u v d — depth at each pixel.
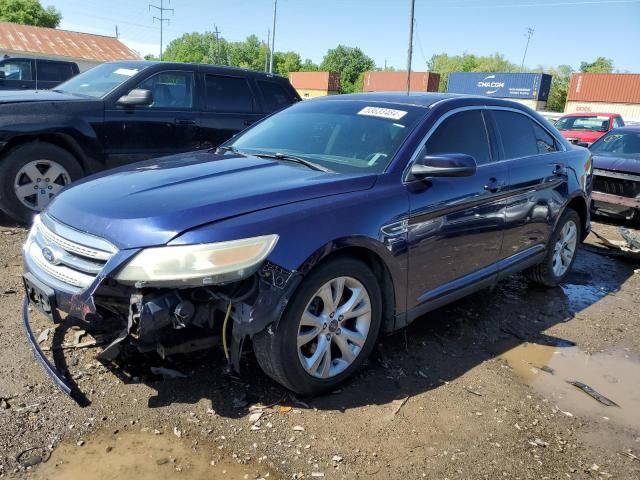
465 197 3.88
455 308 4.77
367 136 3.87
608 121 18.41
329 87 65.38
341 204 3.17
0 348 3.47
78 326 3.77
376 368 3.62
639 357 4.13
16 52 34.03
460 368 3.73
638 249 6.57
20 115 5.95
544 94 52.34
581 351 4.16
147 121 6.76
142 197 3.00
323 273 3.04
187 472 2.57
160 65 6.98
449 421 3.10
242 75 7.78
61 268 2.97
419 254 3.58
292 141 4.11
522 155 4.68
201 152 4.29
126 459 2.63
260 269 2.81
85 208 3.01
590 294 5.45
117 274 2.70
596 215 9.18
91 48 38.56
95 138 6.39
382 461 2.74
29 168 6.10
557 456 2.88
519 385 3.57
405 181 3.54
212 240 2.70
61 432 2.77
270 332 2.89
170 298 2.71
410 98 4.27
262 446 2.77
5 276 4.70
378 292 3.40
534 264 5.01
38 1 59.78
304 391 3.13
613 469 2.81
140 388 3.16
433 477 2.66
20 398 3.00
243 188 3.10
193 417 2.95
